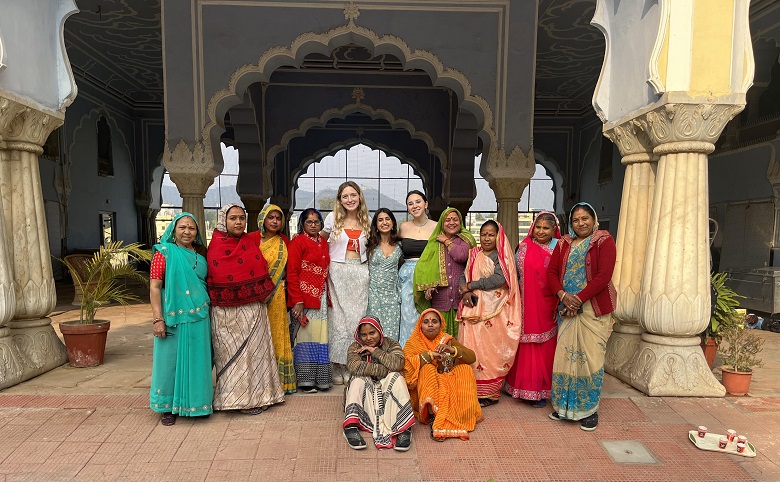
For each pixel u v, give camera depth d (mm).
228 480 2332
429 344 2963
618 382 3670
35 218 3846
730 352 3582
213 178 6379
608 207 12094
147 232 14242
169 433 2770
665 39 3152
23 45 3629
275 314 3305
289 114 10961
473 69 6230
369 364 2820
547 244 3211
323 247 3422
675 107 3156
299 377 3375
